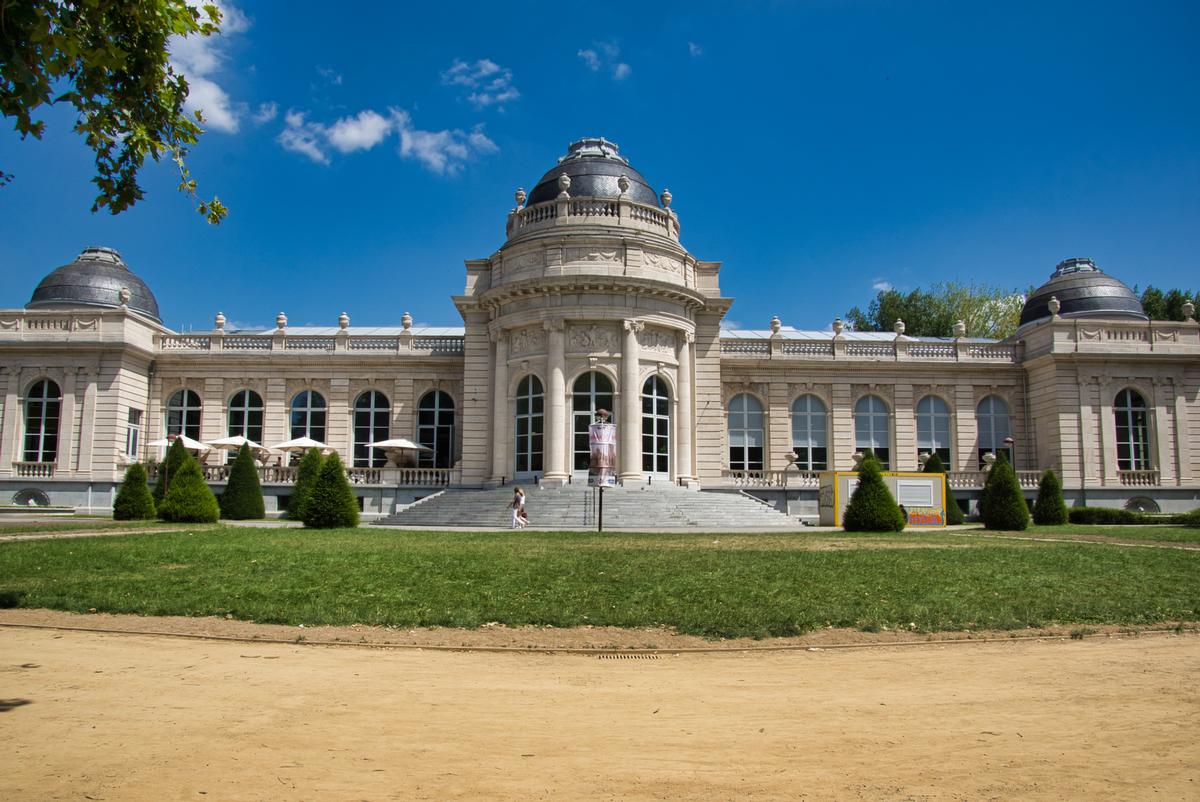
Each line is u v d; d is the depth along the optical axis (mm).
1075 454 40688
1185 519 31375
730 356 42906
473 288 39594
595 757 5906
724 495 33969
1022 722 6871
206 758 5738
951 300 71375
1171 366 41562
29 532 22672
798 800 5094
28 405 40000
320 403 43125
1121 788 5316
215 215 9945
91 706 7031
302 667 8695
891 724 6809
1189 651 9852
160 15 8422
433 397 42844
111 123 9008
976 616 11516
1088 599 12812
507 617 11227
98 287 43656
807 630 10820
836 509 30906
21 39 7418
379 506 37875
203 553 17000
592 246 35906
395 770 5555
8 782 5207
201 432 42281
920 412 43562
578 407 35156
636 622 11055
